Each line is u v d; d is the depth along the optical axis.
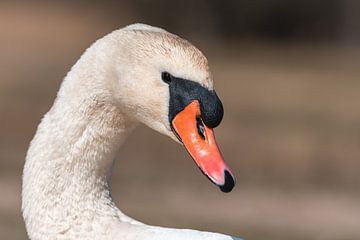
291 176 17.75
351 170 18.20
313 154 18.83
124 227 5.20
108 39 5.23
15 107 20.86
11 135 18.97
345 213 15.27
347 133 20.28
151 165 17.78
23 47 29.34
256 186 16.84
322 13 34.84
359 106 23.36
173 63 4.97
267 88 25.31
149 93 5.06
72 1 36.62
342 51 33.34
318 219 14.75
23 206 5.32
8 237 12.09
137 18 35.03
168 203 14.94
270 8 34.66
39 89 23.17
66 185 5.27
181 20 34.59
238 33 34.66
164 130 5.07
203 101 4.94
